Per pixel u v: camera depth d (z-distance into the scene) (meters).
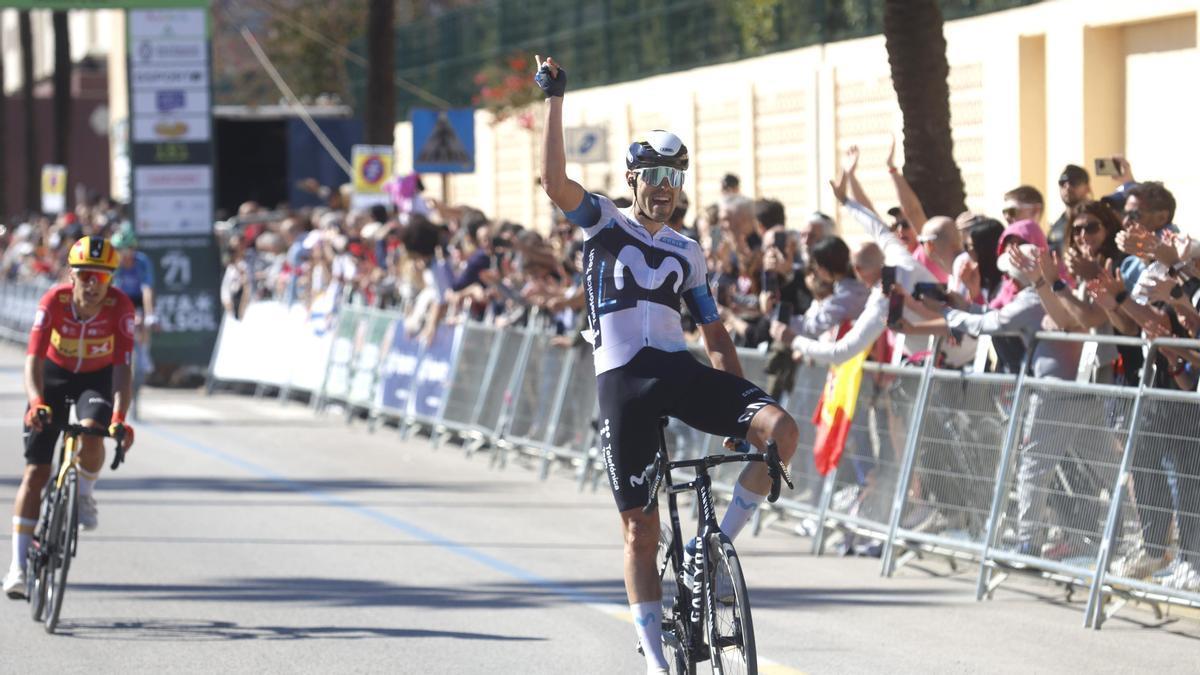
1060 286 21.23
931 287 23.36
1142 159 33.62
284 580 22.89
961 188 30.03
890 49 30.06
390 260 43.56
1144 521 19.62
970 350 24.22
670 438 30.48
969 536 22.33
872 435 24.28
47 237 76.94
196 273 53.78
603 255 15.26
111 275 20.36
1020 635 19.53
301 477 33.34
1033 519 21.22
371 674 17.69
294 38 95.06
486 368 36.59
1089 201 21.67
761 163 47.56
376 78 54.81
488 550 25.28
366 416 44.59
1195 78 32.00
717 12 49.78
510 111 56.91
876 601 21.66
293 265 49.12
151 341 53.69
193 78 53.16
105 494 30.73
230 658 18.39
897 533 23.47
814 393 25.98
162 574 23.23
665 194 15.12
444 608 21.09
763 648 18.86
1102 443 20.27
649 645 15.03
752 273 29.52
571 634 19.62
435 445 38.56
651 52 53.91
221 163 76.94
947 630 19.83
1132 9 33.03
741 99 48.28
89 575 23.16
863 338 23.97
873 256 24.39
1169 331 20.38
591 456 31.83
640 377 15.08
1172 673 17.56
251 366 49.97
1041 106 36.34
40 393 20.19
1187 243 19.88
